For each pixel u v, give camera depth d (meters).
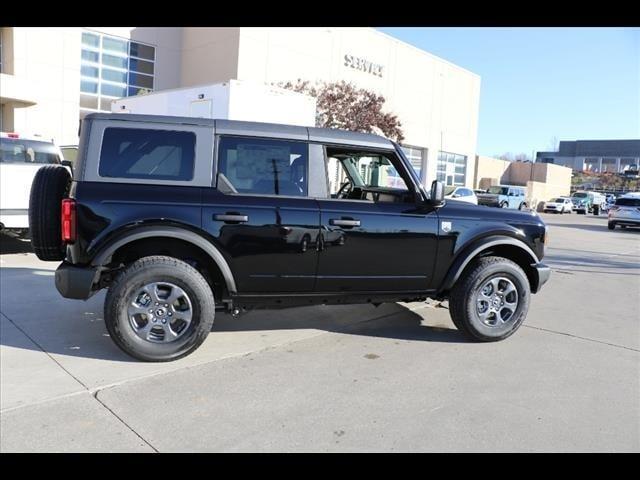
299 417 3.62
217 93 10.84
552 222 29.12
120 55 23.48
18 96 18.62
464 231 5.21
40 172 4.79
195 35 25.00
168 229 4.42
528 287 5.40
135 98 13.24
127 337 4.43
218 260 4.55
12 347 4.80
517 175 53.44
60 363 4.46
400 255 5.02
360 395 4.00
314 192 4.86
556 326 6.14
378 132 25.77
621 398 4.09
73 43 21.16
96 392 3.93
